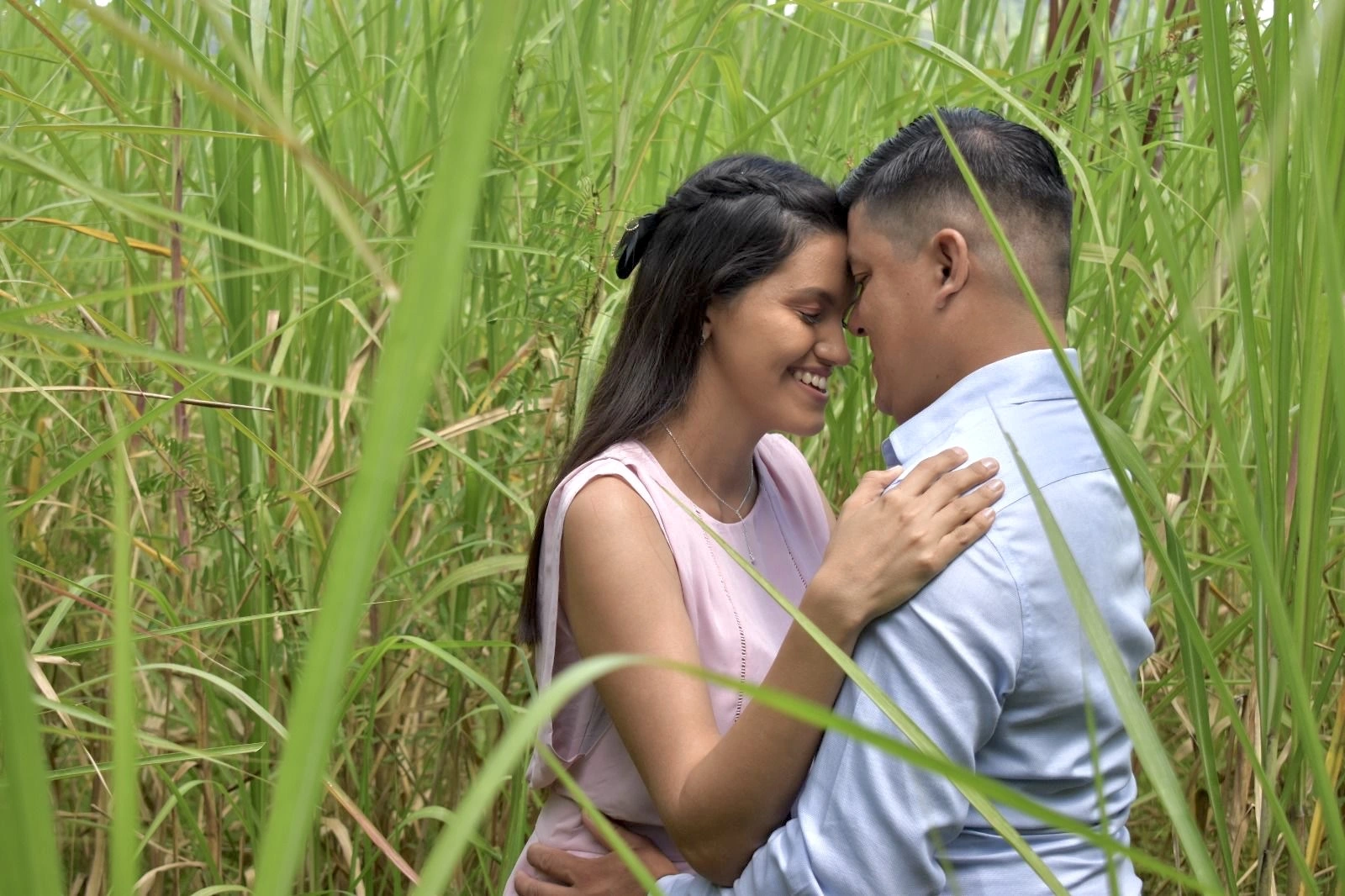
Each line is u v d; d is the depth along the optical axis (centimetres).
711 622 149
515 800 172
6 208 204
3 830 42
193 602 188
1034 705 123
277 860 39
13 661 42
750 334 149
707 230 150
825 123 232
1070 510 126
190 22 175
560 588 150
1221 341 203
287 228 194
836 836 118
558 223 182
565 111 214
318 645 39
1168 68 172
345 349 206
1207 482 212
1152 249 184
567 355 178
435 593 178
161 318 180
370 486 38
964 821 120
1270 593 77
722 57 191
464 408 217
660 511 147
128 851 45
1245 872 184
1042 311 78
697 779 129
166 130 122
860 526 123
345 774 202
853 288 152
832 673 122
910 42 156
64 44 123
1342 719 118
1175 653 213
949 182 132
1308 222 98
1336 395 71
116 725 46
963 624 118
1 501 42
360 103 204
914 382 139
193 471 181
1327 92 94
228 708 206
